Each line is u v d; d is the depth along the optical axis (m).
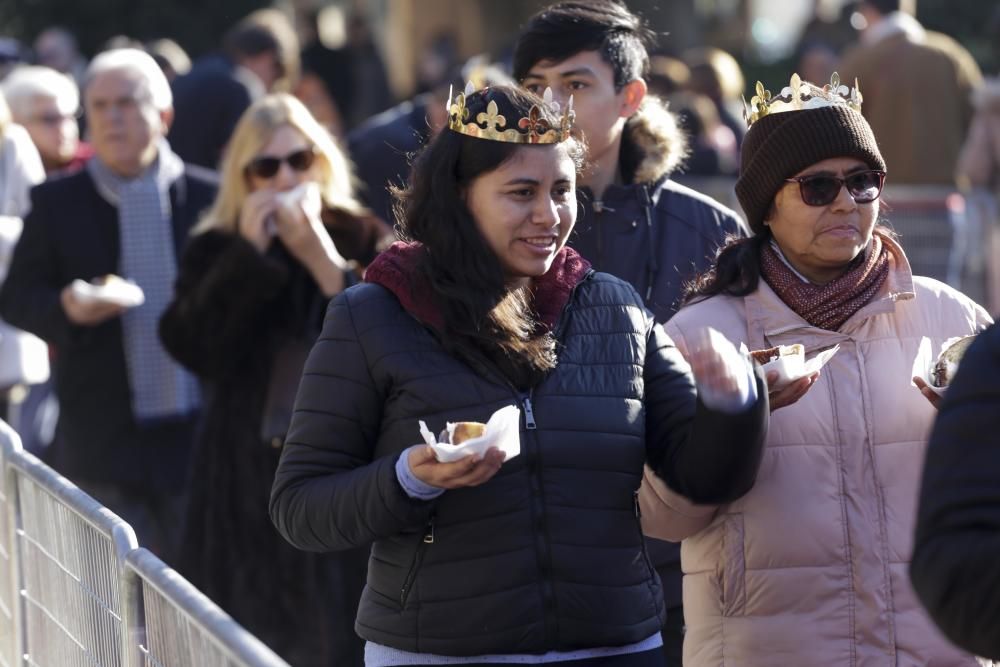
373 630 10.77
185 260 17.64
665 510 11.08
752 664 11.25
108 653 10.91
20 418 25.56
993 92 36.34
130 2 75.00
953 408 7.43
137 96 20.86
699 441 10.35
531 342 10.48
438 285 10.48
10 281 20.77
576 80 14.48
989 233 35.66
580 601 10.43
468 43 84.44
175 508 21.12
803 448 11.25
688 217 14.95
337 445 10.62
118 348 20.66
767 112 11.59
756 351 11.12
